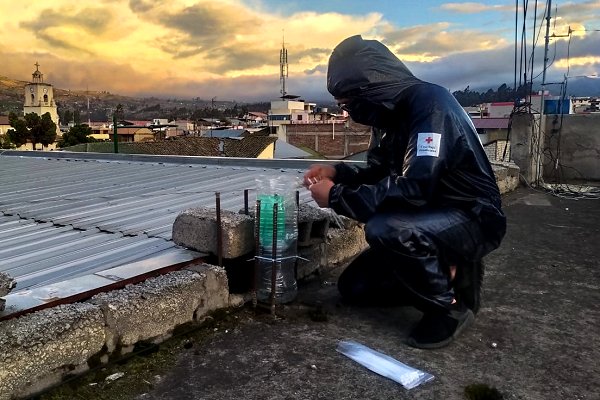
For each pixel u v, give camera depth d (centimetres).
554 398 211
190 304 265
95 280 253
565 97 941
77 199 580
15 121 7219
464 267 282
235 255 287
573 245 459
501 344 260
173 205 517
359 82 262
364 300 306
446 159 244
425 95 251
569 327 281
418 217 254
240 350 250
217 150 3306
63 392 206
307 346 256
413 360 242
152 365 232
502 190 739
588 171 862
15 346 191
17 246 376
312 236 345
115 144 2191
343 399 209
